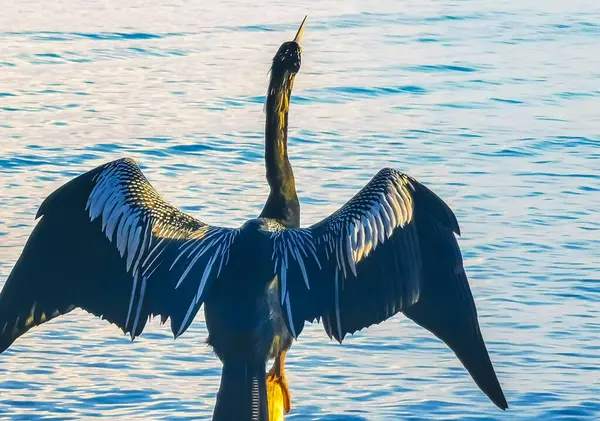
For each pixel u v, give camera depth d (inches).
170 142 941.2
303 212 762.2
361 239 249.9
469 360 254.5
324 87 1178.6
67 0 1676.9
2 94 1090.7
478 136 995.9
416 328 592.7
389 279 249.9
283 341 255.6
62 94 1103.6
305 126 1014.4
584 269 666.8
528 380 527.2
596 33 1562.5
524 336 572.7
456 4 1798.7
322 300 247.3
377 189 255.1
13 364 541.6
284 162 279.4
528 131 1018.1
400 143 964.6
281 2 1771.7
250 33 1485.0
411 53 1379.2
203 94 1131.3
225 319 249.8
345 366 546.9
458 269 254.4
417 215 255.6
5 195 781.9
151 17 1568.7
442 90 1188.5
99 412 498.9
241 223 734.5
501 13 1713.8
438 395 518.6
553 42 1489.9
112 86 1151.0
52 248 254.2
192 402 509.7
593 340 568.7
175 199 781.9
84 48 1331.2
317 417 496.1
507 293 627.5
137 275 250.2
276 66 275.3
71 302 253.9
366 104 1114.1
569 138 995.9
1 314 253.6
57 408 501.7
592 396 512.4
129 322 250.1
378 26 1571.1
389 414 499.5
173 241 253.3
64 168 857.5
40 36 1385.3
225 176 848.3
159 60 1291.8
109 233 252.4
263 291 250.2
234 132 982.4
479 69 1299.2
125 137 953.5
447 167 893.2
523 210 782.5
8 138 932.6
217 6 1704.0
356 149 941.2
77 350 559.2
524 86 1216.2
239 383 249.3
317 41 1441.9
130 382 527.2
